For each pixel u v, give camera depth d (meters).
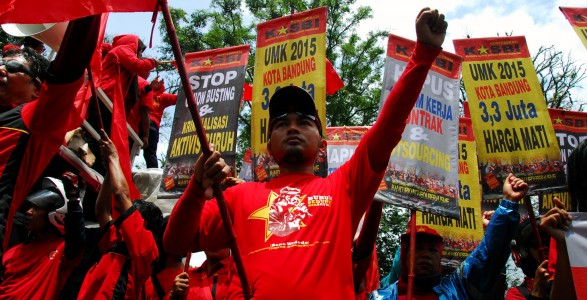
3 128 2.86
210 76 6.18
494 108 5.80
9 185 2.78
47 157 2.96
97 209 4.75
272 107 3.27
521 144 5.70
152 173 7.67
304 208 2.85
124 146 5.24
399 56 5.36
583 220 3.34
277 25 5.85
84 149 5.87
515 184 4.28
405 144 5.22
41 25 3.14
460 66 5.57
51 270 4.46
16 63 3.44
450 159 5.31
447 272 6.21
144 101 8.02
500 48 5.96
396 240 17.23
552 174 5.59
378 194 5.07
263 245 2.76
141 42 7.66
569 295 3.30
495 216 4.22
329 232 2.78
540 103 5.77
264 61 5.80
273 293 2.59
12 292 4.46
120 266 4.20
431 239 4.65
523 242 4.71
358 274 4.13
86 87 4.52
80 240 4.32
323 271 2.66
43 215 4.77
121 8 2.51
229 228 2.65
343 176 3.04
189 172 5.92
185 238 2.83
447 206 5.15
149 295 4.92
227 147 5.86
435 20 2.93
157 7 2.56
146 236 4.36
